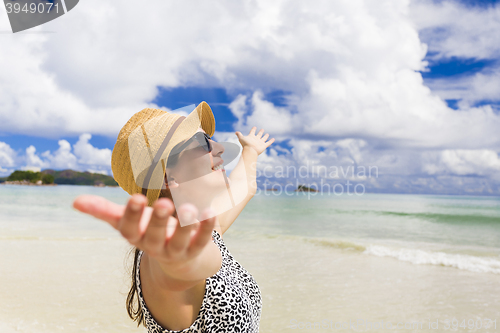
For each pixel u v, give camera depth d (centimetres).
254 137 208
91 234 1169
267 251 945
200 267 77
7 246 902
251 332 130
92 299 516
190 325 117
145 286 121
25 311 469
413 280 661
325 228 1812
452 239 1470
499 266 780
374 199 4797
